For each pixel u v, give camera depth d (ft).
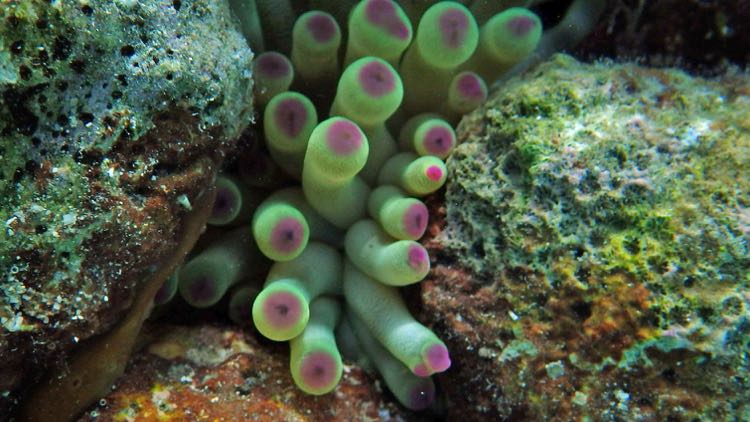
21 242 0.50
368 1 0.61
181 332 0.63
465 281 0.61
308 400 0.60
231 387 0.60
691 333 0.55
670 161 0.59
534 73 0.65
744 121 0.61
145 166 0.53
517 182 0.60
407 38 0.61
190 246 0.57
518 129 0.61
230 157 0.62
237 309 0.65
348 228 0.65
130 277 0.53
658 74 0.65
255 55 0.66
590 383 0.57
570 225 0.58
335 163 0.56
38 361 0.52
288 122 0.60
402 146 0.67
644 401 0.56
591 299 0.57
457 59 0.61
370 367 0.64
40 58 0.50
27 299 0.50
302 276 0.62
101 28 0.51
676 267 0.56
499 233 0.61
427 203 0.64
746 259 0.55
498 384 0.60
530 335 0.59
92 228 0.51
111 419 0.56
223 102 0.55
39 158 0.51
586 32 0.74
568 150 0.59
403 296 0.65
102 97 0.52
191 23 0.54
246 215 0.67
